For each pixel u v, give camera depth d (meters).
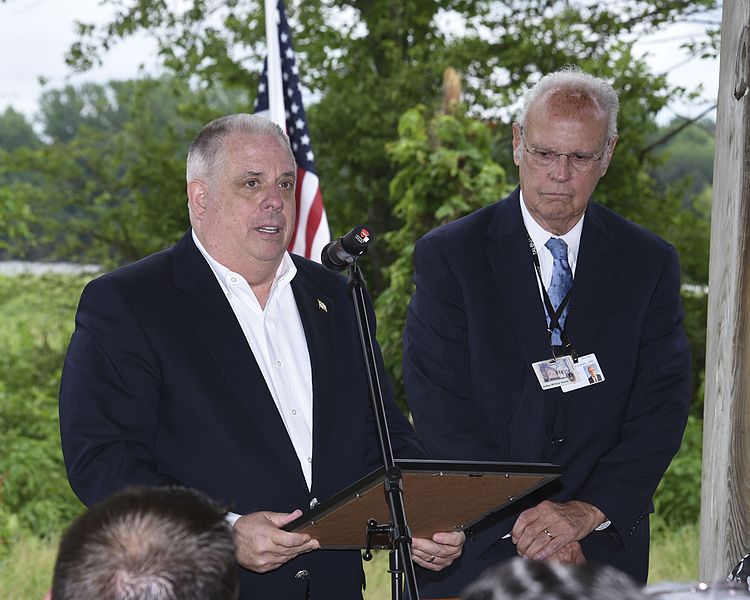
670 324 4.08
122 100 19.53
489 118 15.34
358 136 16.48
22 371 15.83
